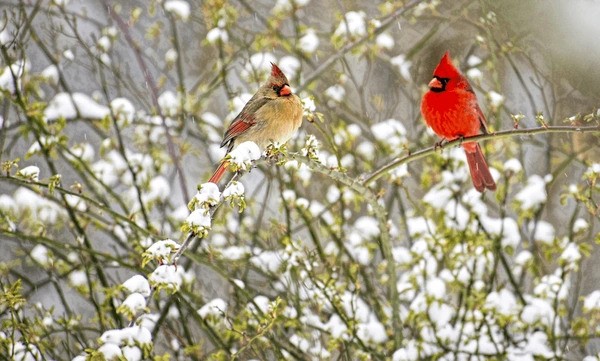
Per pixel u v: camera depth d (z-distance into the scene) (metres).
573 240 11.03
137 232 11.28
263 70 12.67
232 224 12.18
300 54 13.11
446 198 11.10
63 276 11.22
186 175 15.02
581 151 12.14
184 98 13.08
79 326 10.91
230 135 10.23
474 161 10.13
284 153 8.23
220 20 12.67
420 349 10.09
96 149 15.23
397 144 12.11
